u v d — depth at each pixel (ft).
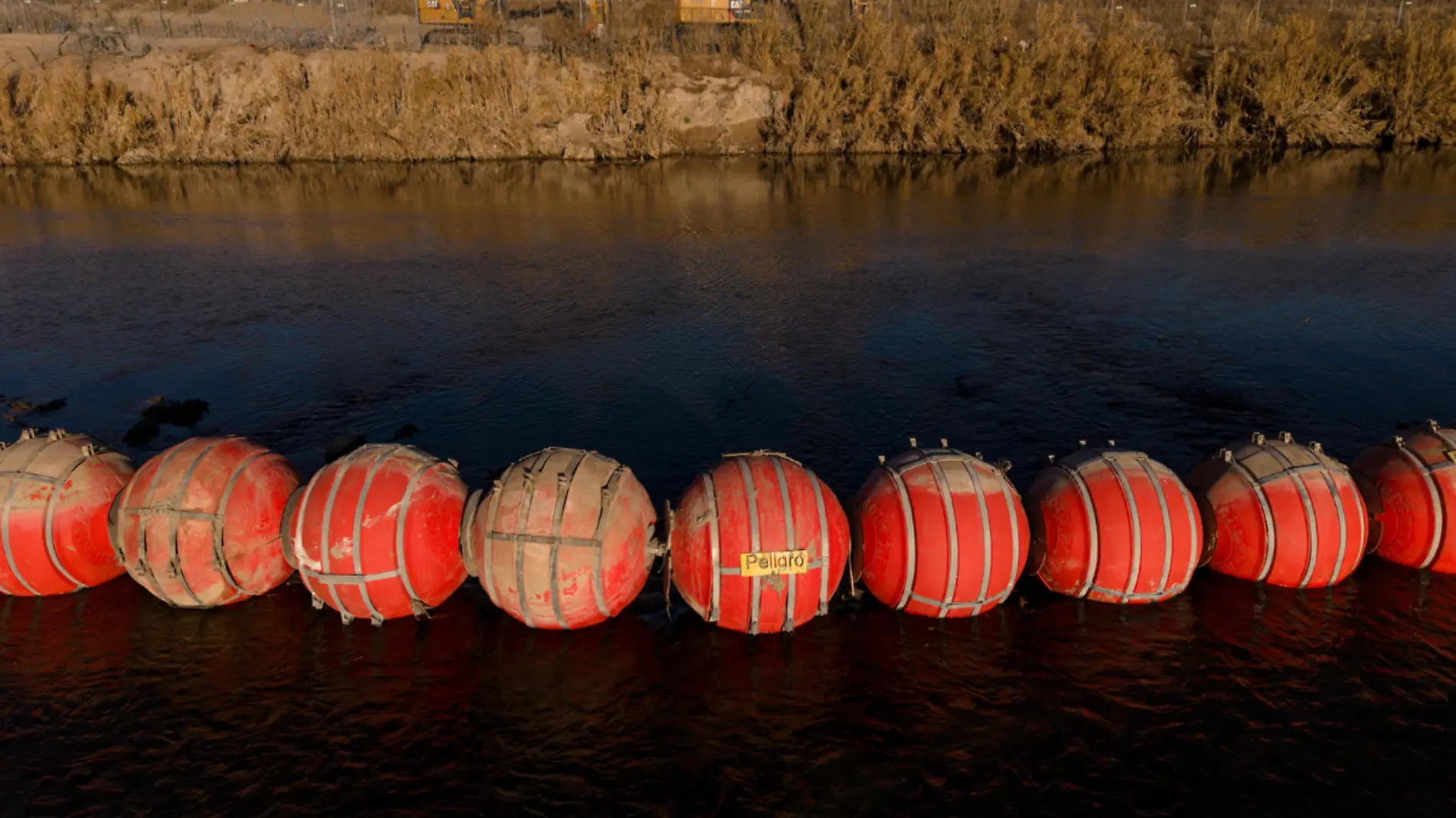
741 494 29.35
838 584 32.30
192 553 30.58
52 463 32.30
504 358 57.88
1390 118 172.86
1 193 124.36
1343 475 32.83
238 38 192.85
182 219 105.81
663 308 69.00
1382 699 28.27
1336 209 109.19
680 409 49.65
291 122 160.66
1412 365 55.83
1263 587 33.63
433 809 24.52
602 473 30.01
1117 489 31.42
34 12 209.05
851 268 81.66
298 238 95.09
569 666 30.01
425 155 161.79
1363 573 34.47
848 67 174.40
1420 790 25.00
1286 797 24.88
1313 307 68.18
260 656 30.37
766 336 62.13
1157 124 172.55
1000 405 50.08
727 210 112.68
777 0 204.13
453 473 32.12
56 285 75.46
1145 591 31.45
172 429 47.01
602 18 198.80
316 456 44.06
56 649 30.53
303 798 24.84
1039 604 33.12
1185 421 47.91
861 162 160.66
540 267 82.02
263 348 59.67
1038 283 76.43
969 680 29.30
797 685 29.12
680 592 30.86
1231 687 28.89
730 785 25.34
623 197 123.13
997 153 171.63
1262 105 173.06
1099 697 28.53
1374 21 214.07
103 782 25.25
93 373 55.16
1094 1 234.99
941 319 66.13
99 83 154.10
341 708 28.07
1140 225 101.04
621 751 26.55
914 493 30.45
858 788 25.22
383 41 184.14
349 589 29.89
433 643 31.12
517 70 167.32
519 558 28.66
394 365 56.65
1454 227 96.73
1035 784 25.34
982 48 176.35
